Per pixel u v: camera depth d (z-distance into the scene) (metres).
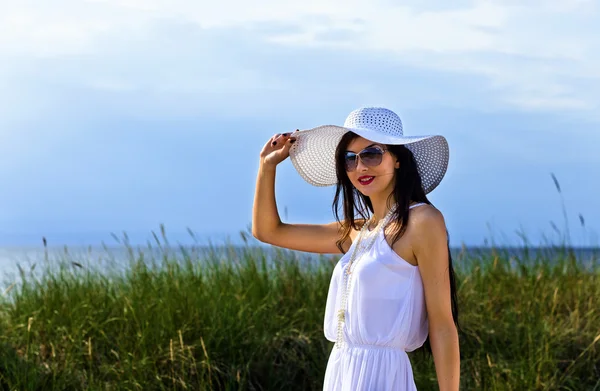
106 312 6.16
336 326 2.86
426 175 3.15
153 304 6.11
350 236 3.15
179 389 5.52
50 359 5.68
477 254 7.64
